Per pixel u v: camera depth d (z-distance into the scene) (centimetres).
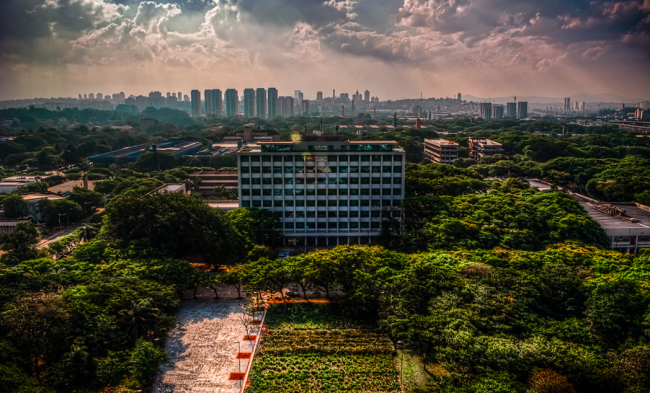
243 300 12850
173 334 11069
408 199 17038
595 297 10862
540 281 11369
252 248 15188
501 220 15700
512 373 8512
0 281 10931
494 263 12712
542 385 7988
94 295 10494
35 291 10844
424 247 15038
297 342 10694
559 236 15125
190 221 14200
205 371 9719
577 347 9500
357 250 13175
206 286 13188
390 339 10831
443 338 9469
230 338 10925
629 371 8725
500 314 10119
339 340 10781
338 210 17988
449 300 10625
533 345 9050
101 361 9225
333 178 17775
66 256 16725
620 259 13150
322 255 12962
